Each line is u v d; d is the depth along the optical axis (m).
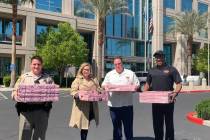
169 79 9.91
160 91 9.77
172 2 76.44
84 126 9.52
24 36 52.59
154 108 9.97
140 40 70.31
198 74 80.25
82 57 49.62
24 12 51.91
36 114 7.70
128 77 9.98
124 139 11.57
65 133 12.86
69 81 50.31
